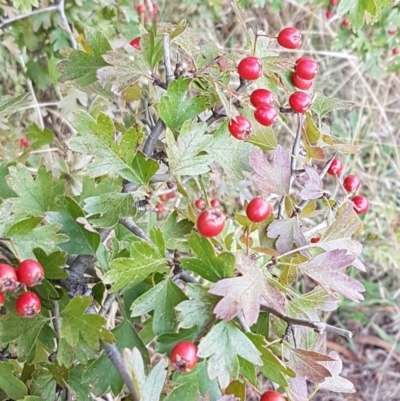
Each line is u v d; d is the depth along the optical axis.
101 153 0.21
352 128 0.96
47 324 0.22
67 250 0.22
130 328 0.22
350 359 0.83
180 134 0.21
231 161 0.24
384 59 0.85
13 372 0.25
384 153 0.93
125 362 0.18
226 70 0.24
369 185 0.89
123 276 0.20
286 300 0.21
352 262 0.20
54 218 0.22
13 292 0.21
